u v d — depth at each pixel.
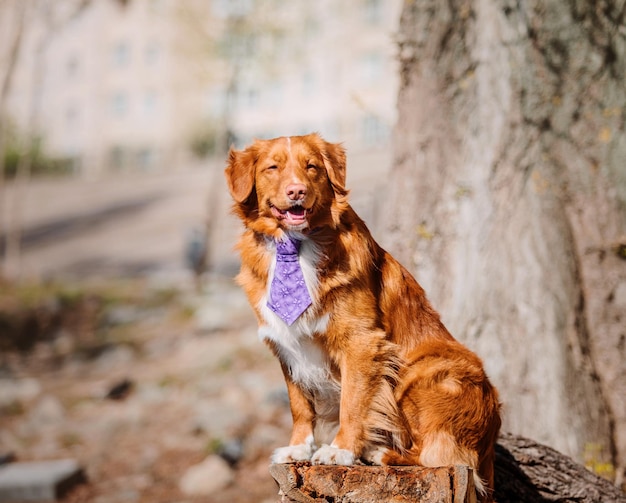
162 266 24.27
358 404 3.79
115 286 20.25
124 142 46.03
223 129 23.02
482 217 5.47
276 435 9.45
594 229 5.43
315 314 3.78
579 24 5.54
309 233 3.82
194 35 24.02
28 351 15.79
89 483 8.67
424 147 5.78
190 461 9.02
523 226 5.40
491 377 5.28
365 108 7.54
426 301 4.23
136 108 45.97
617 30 5.56
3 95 22.55
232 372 12.48
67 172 45.69
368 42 37.34
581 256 5.43
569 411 5.14
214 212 23.70
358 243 3.85
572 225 5.47
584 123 5.52
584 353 5.30
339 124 38.06
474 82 5.61
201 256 21.05
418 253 5.68
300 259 3.81
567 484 4.46
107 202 34.59
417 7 5.86
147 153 45.69
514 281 5.36
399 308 4.04
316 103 38.59
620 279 5.36
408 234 5.75
